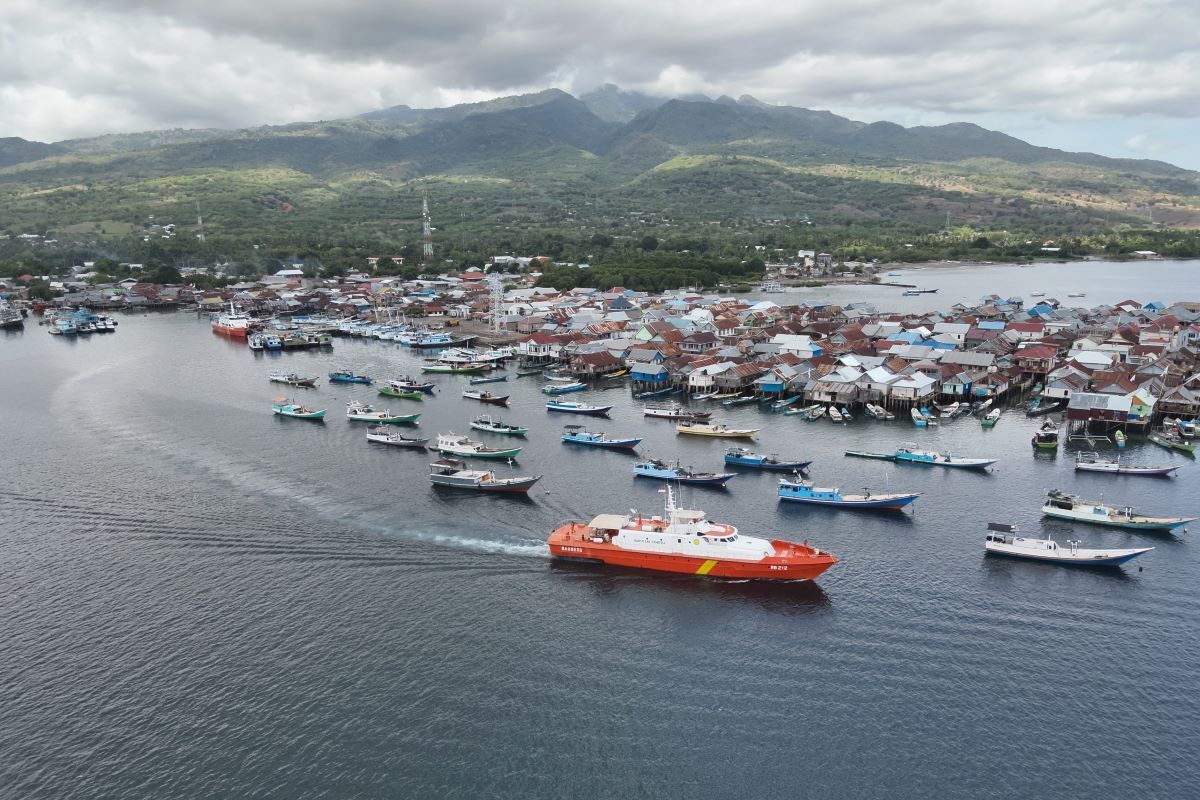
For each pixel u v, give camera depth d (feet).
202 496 393.29
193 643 266.57
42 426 526.98
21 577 312.09
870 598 295.28
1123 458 455.63
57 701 238.07
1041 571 314.76
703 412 559.38
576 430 515.09
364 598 295.48
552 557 328.49
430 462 449.48
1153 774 205.77
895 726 224.33
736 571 308.19
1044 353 646.33
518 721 227.81
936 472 435.12
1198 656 255.70
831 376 593.83
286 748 217.77
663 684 244.42
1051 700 234.38
